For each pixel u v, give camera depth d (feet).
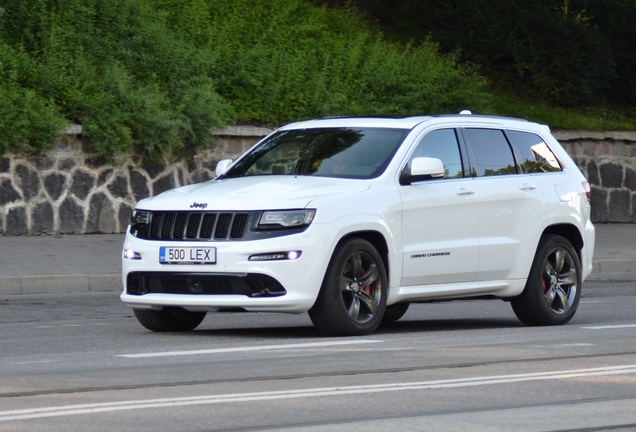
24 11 91.71
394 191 46.21
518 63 123.34
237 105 95.81
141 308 45.96
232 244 43.14
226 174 49.60
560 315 51.62
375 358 38.58
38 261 74.49
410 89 105.70
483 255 48.96
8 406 29.60
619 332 47.75
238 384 33.24
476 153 49.90
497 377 34.73
